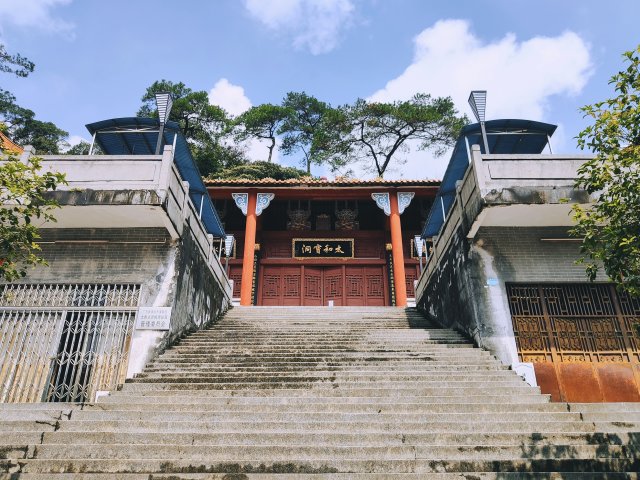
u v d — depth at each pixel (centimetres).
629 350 1034
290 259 2317
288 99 3956
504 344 1024
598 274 1091
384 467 579
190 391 811
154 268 1104
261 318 1421
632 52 593
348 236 2372
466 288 1124
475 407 742
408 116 3375
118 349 1011
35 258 685
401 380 865
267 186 2075
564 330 1060
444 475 557
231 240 1988
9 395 945
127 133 1289
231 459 596
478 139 1291
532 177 1047
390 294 2238
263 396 803
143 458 599
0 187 640
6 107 4238
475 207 1060
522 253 1116
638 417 714
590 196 1004
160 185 1036
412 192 2098
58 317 1034
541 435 639
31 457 602
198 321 1283
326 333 1188
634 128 597
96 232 1142
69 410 720
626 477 560
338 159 3628
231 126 3862
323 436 637
